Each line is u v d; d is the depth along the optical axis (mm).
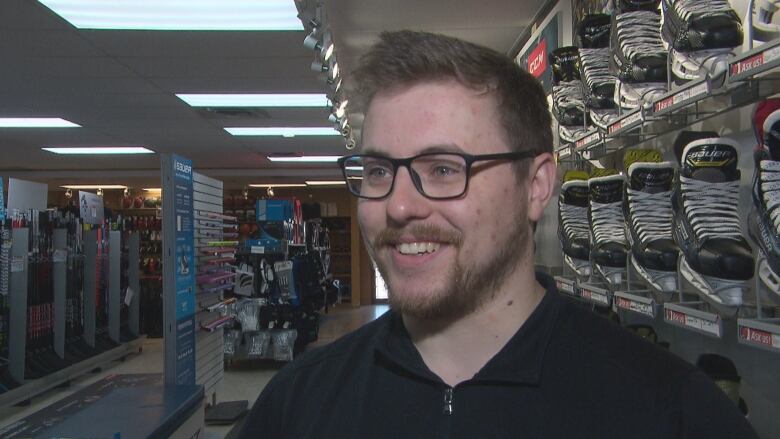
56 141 8680
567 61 2521
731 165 1500
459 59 852
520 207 907
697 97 1393
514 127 884
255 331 6695
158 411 2756
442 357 921
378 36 960
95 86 5793
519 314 912
